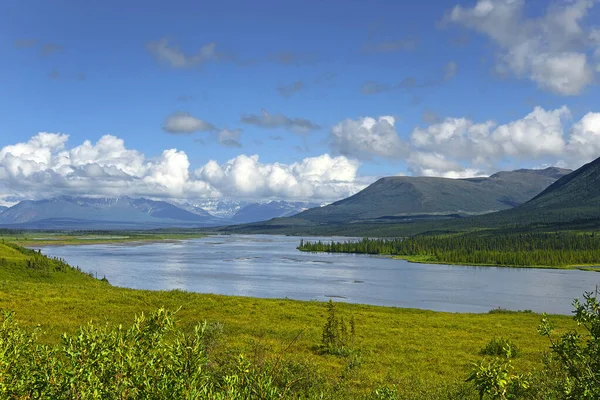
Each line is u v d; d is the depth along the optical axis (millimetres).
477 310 87312
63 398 7191
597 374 7484
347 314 50156
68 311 39719
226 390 7375
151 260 196125
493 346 32531
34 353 8102
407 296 105500
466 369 27594
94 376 7199
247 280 129375
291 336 35375
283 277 139750
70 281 82625
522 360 29734
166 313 8023
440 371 27078
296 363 22531
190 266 170250
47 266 85562
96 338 7734
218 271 153500
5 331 9055
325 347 31969
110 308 42719
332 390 20844
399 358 30328
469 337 39844
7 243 100812
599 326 7586
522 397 9750
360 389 21984
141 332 7840
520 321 51812
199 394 7020
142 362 7434
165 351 7477
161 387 7008
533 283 136125
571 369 7816
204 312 45156
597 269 191000
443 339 38312
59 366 7328
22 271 80500
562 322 50875
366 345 34031
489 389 7719
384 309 58156
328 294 105875
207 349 23984
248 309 48219
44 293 47469
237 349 25422
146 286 112562
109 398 7121
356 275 153375
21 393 7285
